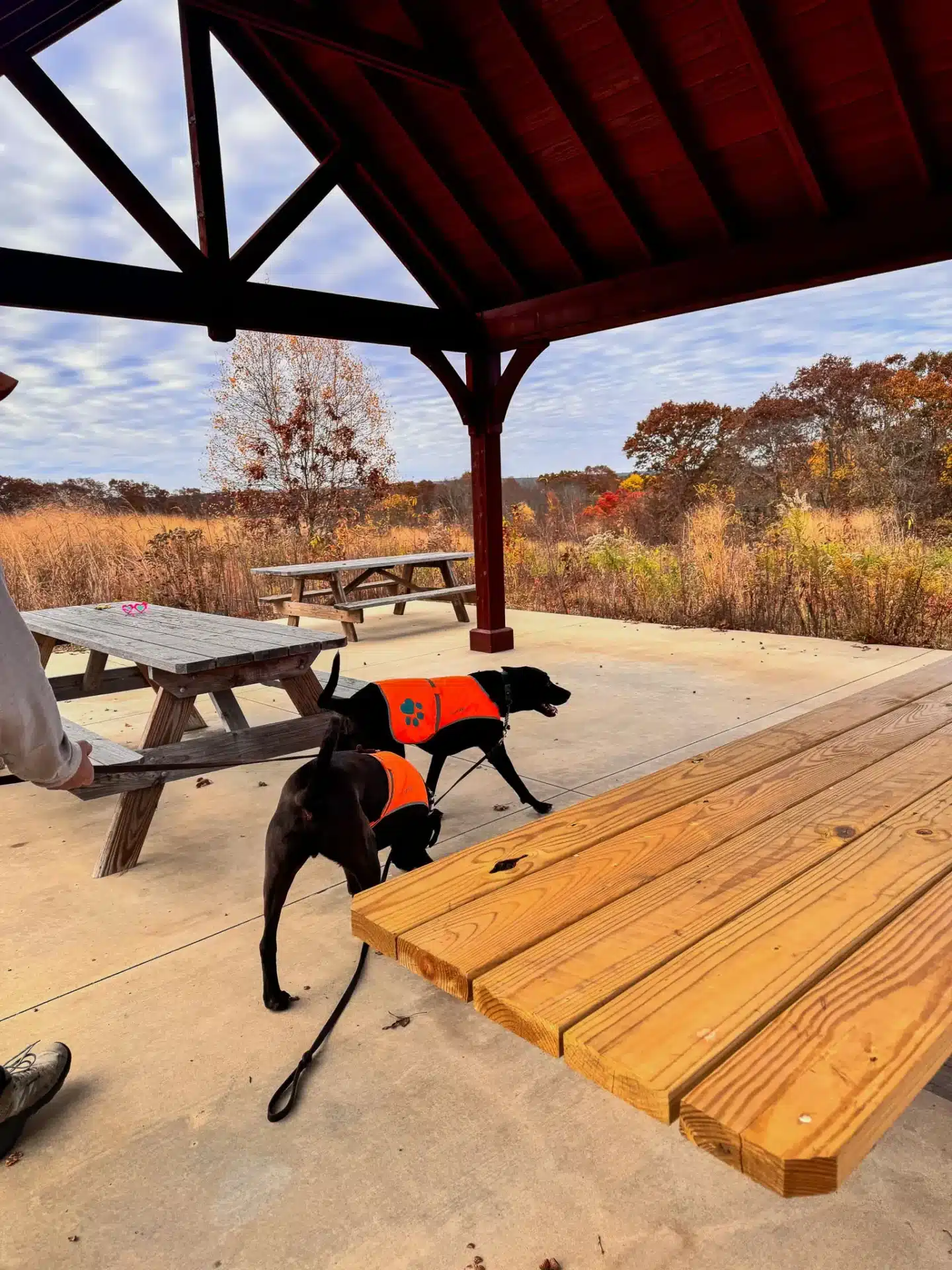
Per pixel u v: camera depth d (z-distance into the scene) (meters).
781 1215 1.53
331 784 2.18
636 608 8.72
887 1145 1.68
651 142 4.87
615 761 4.23
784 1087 0.83
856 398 14.20
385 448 14.32
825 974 1.06
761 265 4.96
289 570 8.06
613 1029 0.94
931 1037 0.91
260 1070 2.01
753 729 4.66
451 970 1.12
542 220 5.64
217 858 3.31
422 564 8.89
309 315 5.43
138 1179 1.69
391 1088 1.93
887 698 2.58
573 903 1.29
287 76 5.37
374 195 5.96
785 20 4.05
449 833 3.39
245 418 13.70
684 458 16.34
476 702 3.25
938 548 9.05
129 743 4.86
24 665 1.37
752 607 7.85
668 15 4.30
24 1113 1.77
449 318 6.38
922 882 1.30
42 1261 1.50
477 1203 1.59
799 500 9.48
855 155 4.43
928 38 3.85
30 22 4.00
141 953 2.59
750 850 1.46
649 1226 1.52
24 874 3.23
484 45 4.80
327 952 2.56
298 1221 1.56
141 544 11.19
